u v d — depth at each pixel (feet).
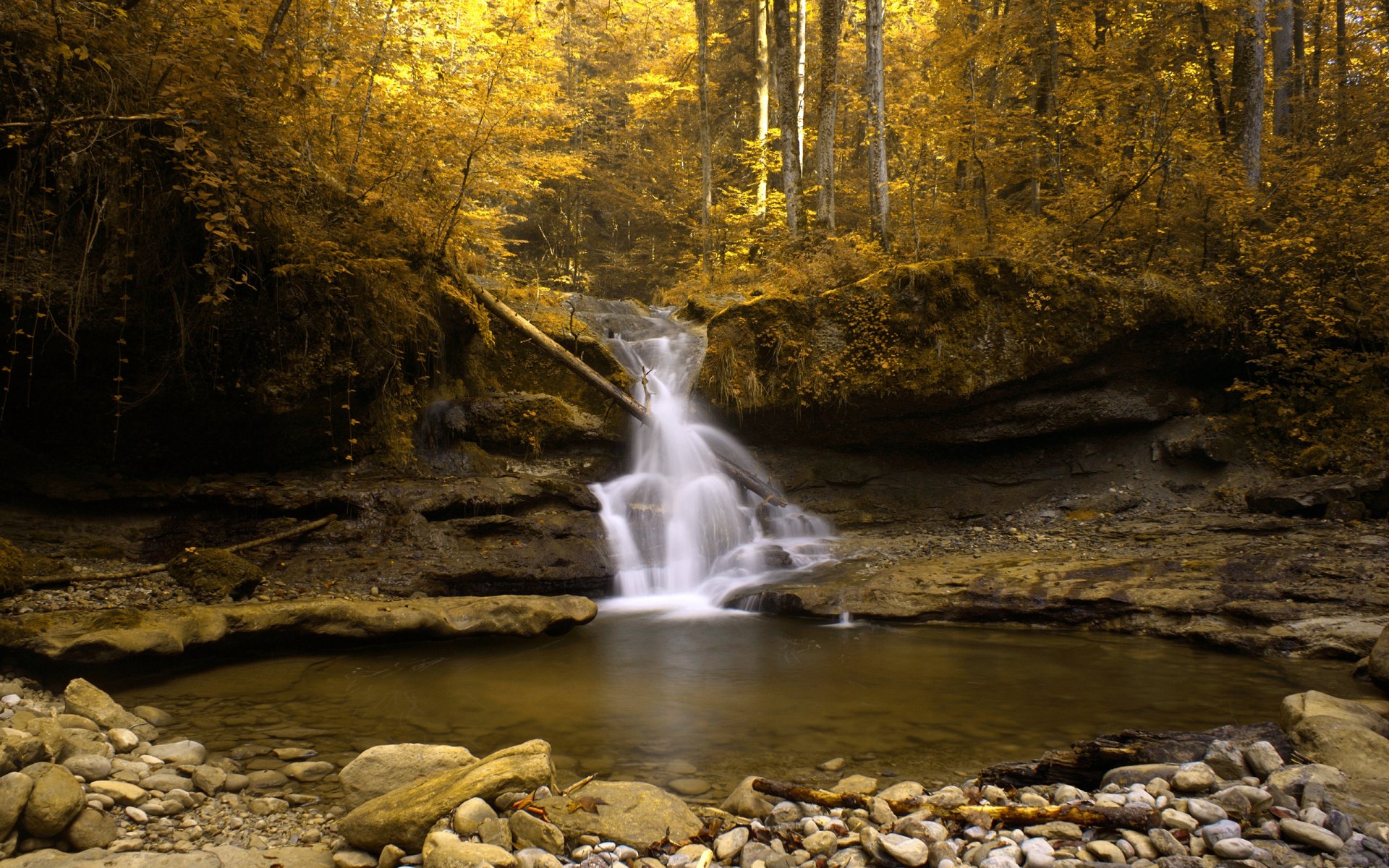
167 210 26.84
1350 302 38.14
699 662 23.67
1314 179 42.32
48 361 26.78
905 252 47.19
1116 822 11.58
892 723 18.25
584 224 112.16
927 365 38.99
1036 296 38.29
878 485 41.47
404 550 29.63
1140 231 45.16
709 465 40.16
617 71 103.65
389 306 33.83
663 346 45.85
